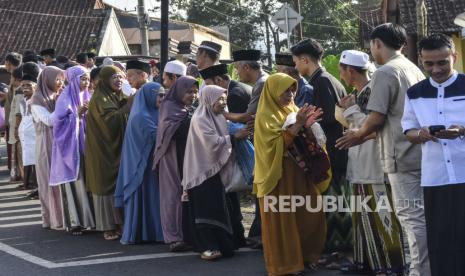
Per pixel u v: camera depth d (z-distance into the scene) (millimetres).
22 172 12656
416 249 5637
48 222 9055
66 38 28969
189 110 7875
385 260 6258
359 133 5773
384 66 5742
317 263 6809
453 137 4895
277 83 6508
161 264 7219
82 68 8758
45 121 8727
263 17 47781
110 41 30125
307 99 7180
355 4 48812
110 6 35625
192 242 7527
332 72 10859
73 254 7727
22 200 11148
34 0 31312
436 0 19234
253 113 7230
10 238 8562
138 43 35781
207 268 7008
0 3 31250
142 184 8031
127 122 8188
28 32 29547
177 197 7707
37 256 7680
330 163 6793
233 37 48125
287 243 6488
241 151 7352
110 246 8062
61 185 8625
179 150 7750
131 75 8859
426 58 5035
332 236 6949
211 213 7215
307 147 6500
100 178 8250
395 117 5672
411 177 5652
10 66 13273
